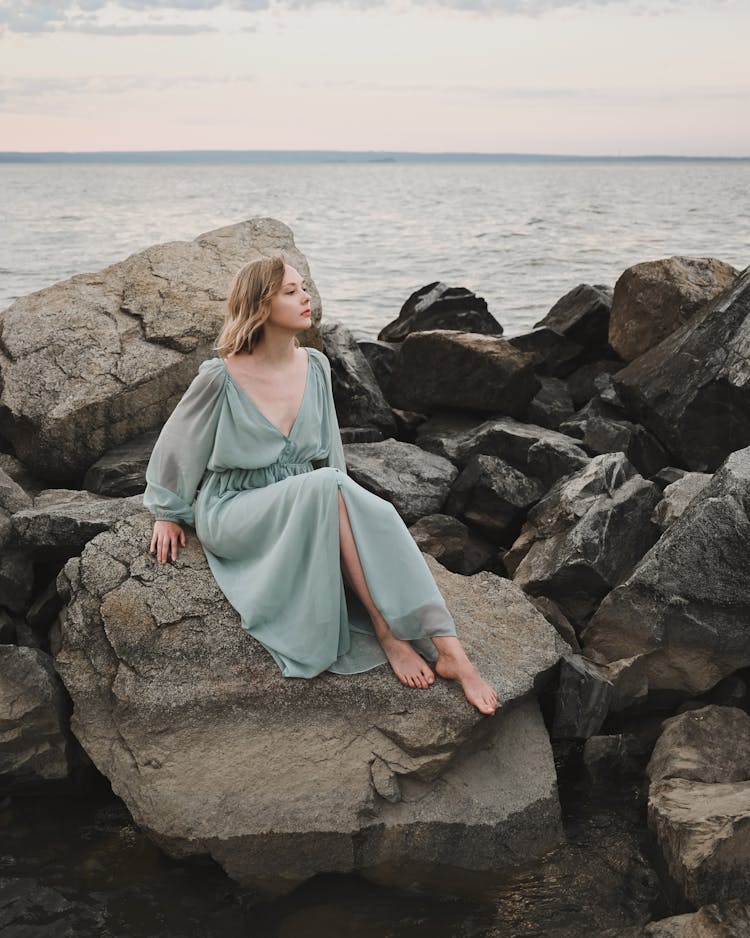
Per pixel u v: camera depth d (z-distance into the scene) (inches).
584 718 177.8
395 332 398.6
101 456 263.7
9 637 192.4
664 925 131.0
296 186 5708.7
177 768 157.6
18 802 170.9
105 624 170.6
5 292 791.1
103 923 142.9
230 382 172.4
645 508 220.4
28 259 1104.8
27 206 2731.3
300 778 155.5
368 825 152.4
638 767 173.3
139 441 266.7
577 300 354.3
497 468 250.1
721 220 1975.9
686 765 163.2
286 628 164.7
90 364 266.8
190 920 143.5
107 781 175.9
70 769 171.0
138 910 145.5
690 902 136.6
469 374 300.4
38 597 206.1
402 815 153.8
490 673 169.2
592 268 967.6
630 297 326.6
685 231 1603.1
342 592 164.4
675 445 261.4
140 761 159.6
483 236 1487.5
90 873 153.2
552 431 285.3
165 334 276.1
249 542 169.9
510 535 248.5
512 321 625.3
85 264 1047.6
